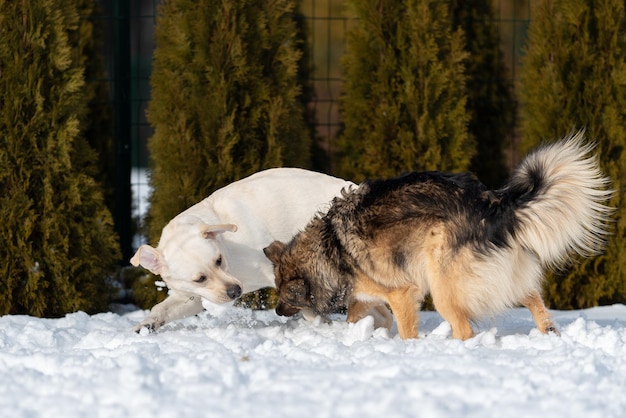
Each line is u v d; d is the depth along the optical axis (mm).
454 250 7332
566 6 11078
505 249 7332
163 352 6688
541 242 7320
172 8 11023
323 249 7926
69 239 10695
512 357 6312
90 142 12461
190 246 7766
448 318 7434
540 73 11312
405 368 5867
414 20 11094
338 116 12289
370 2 11258
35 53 10453
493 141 12688
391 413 4879
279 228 8453
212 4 10828
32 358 6332
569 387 5410
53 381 5719
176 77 10914
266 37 11016
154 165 11352
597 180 7395
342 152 11867
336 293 7945
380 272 7594
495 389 5324
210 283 7762
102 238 10914
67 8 10789
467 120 11289
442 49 11281
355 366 6121
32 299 10547
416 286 7586
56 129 10562
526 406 5027
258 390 5445
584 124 11062
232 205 8375
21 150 10414
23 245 10398
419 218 7438
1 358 6430
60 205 10594
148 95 13180
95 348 7363
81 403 5262
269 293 10430
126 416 4961
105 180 12508
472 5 12672
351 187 8164
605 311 10602
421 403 5012
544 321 7641
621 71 10984
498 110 12672
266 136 11039
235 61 10797
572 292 11258
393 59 11219
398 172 11305
